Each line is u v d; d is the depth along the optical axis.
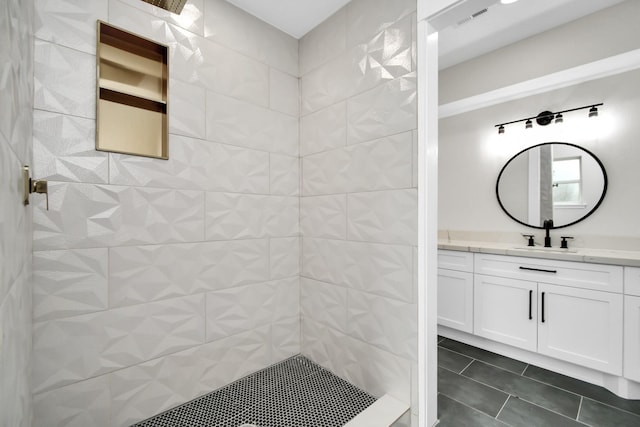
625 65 2.20
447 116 3.26
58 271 1.24
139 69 1.53
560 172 2.56
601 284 1.95
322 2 1.83
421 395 1.50
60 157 1.25
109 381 1.37
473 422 1.63
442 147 3.29
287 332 2.08
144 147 1.55
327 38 1.98
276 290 2.02
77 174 1.29
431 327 1.52
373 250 1.71
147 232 1.48
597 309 1.97
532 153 2.71
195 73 1.65
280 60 2.07
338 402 1.62
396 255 1.60
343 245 1.87
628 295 1.84
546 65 2.35
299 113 2.18
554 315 2.14
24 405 0.91
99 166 1.35
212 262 1.71
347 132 1.85
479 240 3.01
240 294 1.84
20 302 0.82
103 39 1.42
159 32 1.53
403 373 1.57
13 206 0.69
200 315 1.66
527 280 2.27
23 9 0.86
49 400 1.22
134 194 1.44
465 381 2.05
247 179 1.88
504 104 2.87
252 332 1.89
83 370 1.30
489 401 1.82
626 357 1.84
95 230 1.33
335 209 1.92
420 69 1.50
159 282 1.52
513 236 2.81
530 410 1.74
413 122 1.53
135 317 1.44
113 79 1.45
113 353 1.38
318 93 2.03
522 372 2.17
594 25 2.14
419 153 1.50
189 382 1.62
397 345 1.60
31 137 1.11
